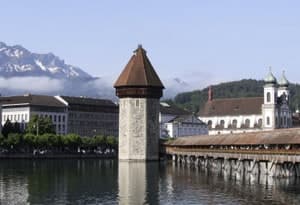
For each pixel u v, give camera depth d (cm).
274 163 10119
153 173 11912
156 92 16788
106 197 7969
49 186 9306
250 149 11262
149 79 16700
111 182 9944
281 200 7519
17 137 18950
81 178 10756
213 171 12388
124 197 7956
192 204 7294
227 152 12144
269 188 8769
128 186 9275
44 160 18125
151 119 16750
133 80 16638
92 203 7444
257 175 10775
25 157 19375
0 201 7619
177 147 15762
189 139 15550
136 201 7588
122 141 16850
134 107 16675
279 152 9956
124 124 16800
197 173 11831
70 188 9025
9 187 9156
